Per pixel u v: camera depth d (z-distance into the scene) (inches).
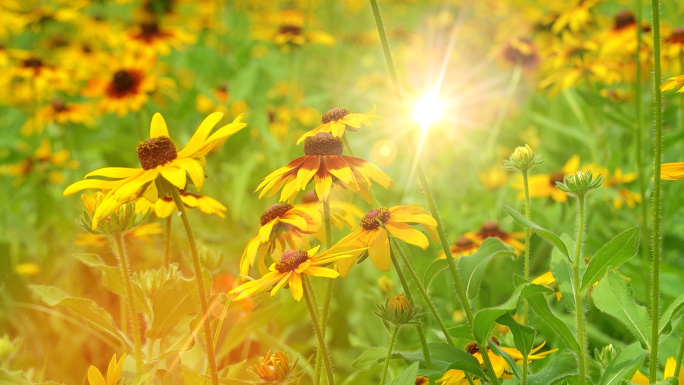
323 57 106.8
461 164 72.7
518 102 81.2
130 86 65.2
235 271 47.2
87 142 81.5
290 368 30.8
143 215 32.4
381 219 31.0
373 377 39.7
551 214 53.4
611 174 49.6
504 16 115.1
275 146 65.7
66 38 94.2
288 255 30.5
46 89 77.4
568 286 30.9
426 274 31.8
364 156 64.8
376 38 109.3
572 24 73.5
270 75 94.1
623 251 29.8
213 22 102.6
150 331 32.0
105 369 41.1
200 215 59.7
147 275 33.8
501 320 30.6
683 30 52.6
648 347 30.0
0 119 97.0
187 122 83.5
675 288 41.2
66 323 42.4
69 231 58.1
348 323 46.7
